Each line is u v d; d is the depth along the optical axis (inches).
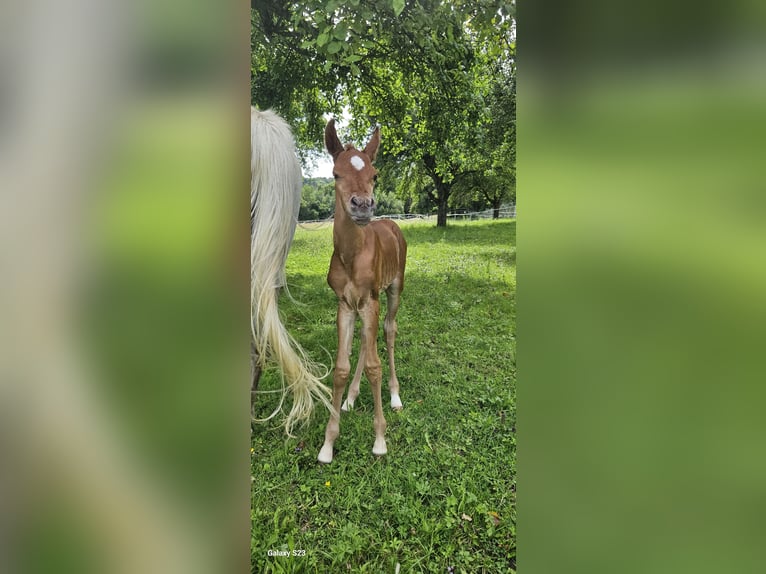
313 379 79.2
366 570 67.1
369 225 84.5
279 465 81.1
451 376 104.4
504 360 108.7
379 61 113.6
